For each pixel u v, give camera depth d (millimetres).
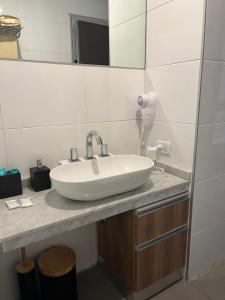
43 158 1389
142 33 1587
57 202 1169
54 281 1312
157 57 1534
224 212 1725
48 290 1345
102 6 1439
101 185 1079
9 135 1266
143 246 1348
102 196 1146
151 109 1604
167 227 1423
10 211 1089
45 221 1008
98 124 1542
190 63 1325
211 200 1601
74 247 1660
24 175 1351
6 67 1196
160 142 1600
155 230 1370
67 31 1349
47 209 1104
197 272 1694
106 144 1496
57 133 1404
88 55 1436
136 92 1652
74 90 1412
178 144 1488
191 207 1496
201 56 1261
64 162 1348
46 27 1280
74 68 1390
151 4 1515
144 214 1289
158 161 1659
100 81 1493
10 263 1402
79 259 1710
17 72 1229
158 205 1339
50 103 1350
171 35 1411
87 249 1727
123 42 1539
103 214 1148
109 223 1543
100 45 1468
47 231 1008
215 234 1718
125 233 1391
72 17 1353
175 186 1380
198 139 1386
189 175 1439
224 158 1586
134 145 1734
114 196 1230
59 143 1423
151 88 1621
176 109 1461
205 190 1537
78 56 1403
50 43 1304
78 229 1642
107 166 1428
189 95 1364
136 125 1704
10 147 1280
